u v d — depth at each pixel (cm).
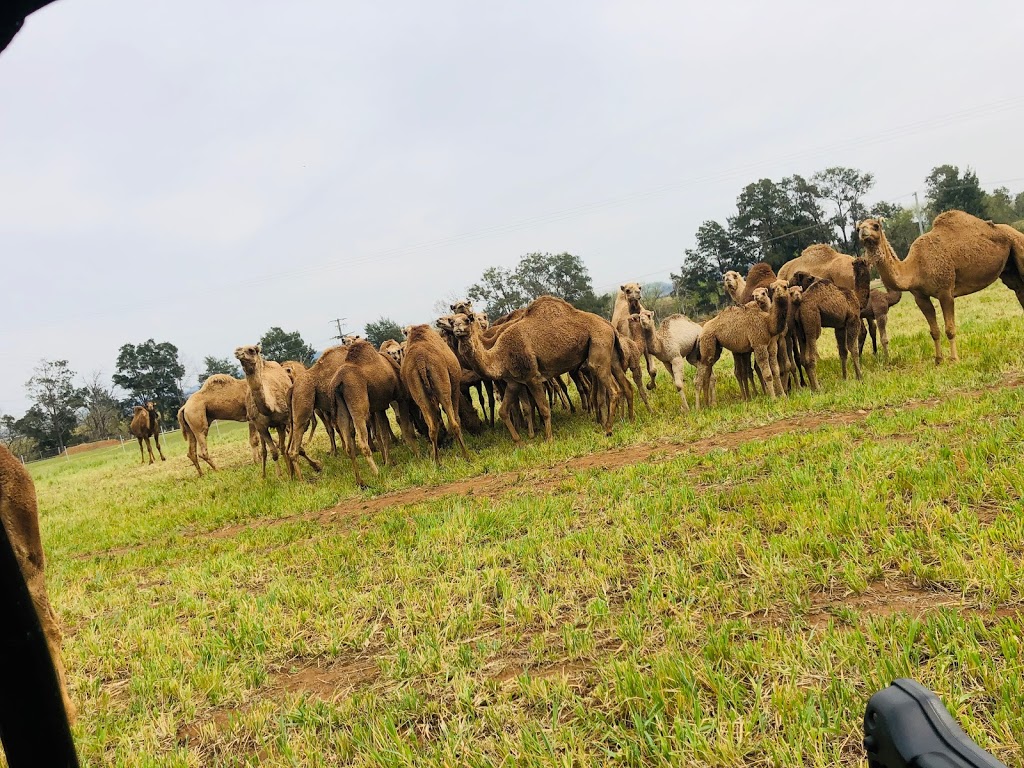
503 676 423
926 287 1134
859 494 560
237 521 1114
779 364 1197
